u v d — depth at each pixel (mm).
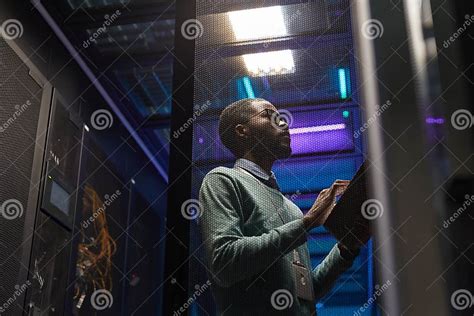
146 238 6375
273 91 1681
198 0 1836
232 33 1790
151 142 6695
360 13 837
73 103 4598
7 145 3143
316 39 1726
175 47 1799
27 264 3191
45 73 4059
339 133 1600
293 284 1456
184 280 1472
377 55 798
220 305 1455
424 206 690
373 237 733
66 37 4500
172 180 1608
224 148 1652
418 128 731
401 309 664
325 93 1647
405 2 824
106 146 5301
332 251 1528
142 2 4406
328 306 1457
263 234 1459
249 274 1429
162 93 5918
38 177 3447
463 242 660
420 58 780
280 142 1618
